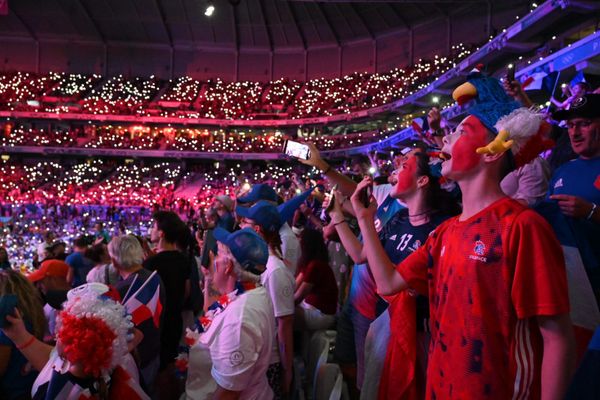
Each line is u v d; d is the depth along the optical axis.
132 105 40.44
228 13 41.44
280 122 39.25
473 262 1.93
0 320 3.09
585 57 12.58
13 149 38.34
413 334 2.76
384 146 30.02
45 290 5.46
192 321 5.79
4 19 41.62
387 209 3.95
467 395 1.90
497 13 32.44
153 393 4.11
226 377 2.82
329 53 42.25
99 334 2.59
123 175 37.47
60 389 2.59
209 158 39.53
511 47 21.53
